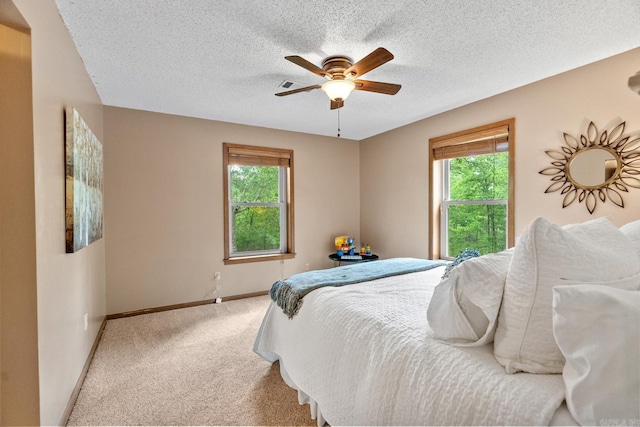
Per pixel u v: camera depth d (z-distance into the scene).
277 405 1.74
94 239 2.26
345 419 1.28
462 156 3.26
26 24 1.20
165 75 2.44
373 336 1.30
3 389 1.19
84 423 1.59
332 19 1.74
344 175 4.70
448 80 2.57
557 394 0.80
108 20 1.71
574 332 0.76
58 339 1.49
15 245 1.19
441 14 1.69
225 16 1.70
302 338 1.70
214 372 2.10
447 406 0.93
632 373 0.69
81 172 1.84
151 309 3.32
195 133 3.57
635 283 0.96
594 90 2.26
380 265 2.46
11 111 1.20
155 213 3.35
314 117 3.60
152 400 1.78
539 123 2.58
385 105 3.19
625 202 2.13
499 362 0.97
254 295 3.97
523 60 2.23
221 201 3.74
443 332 1.12
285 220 4.31
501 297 1.01
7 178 1.19
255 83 2.61
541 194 2.58
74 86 1.91
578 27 1.81
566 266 0.91
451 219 3.50
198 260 3.60
